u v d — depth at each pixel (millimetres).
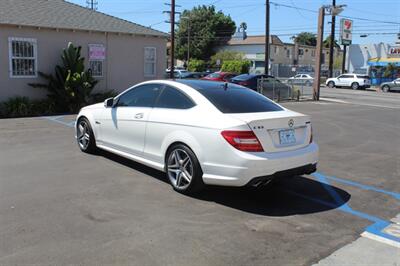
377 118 16156
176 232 4402
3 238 4117
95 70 17375
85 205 5121
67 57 15266
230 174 5078
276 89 23594
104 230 4387
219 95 5832
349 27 50719
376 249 4211
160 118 5992
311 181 6672
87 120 7848
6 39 14492
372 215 5191
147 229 4457
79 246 3992
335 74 58750
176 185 5746
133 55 18516
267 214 5074
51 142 9102
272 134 5258
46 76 15430
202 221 4750
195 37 73188
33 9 16250
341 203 5613
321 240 4371
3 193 5488
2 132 10398
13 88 14875
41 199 5289
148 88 6590
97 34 17109
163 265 3684
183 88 6012
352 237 4488
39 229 4355
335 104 22891
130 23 19016
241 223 4742
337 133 11922
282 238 4375
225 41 74688
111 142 7195
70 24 16234
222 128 5133
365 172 7359
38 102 14836
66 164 7121
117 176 6441
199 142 5352
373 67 48625
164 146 5906
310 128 5820
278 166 5172
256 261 3842
